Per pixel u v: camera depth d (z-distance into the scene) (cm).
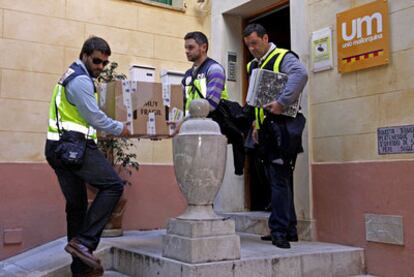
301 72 390
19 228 481
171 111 377
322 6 471
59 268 390
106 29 548
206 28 618
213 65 411
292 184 473
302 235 467
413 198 388
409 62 396
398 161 400
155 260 363
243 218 525
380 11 418
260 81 395
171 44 591
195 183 352
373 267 414
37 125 498
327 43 461
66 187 358
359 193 428
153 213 557
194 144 351
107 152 502
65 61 520
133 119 364
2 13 488
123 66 557
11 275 396
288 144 400
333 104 456
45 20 511
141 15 572
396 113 404
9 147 482
